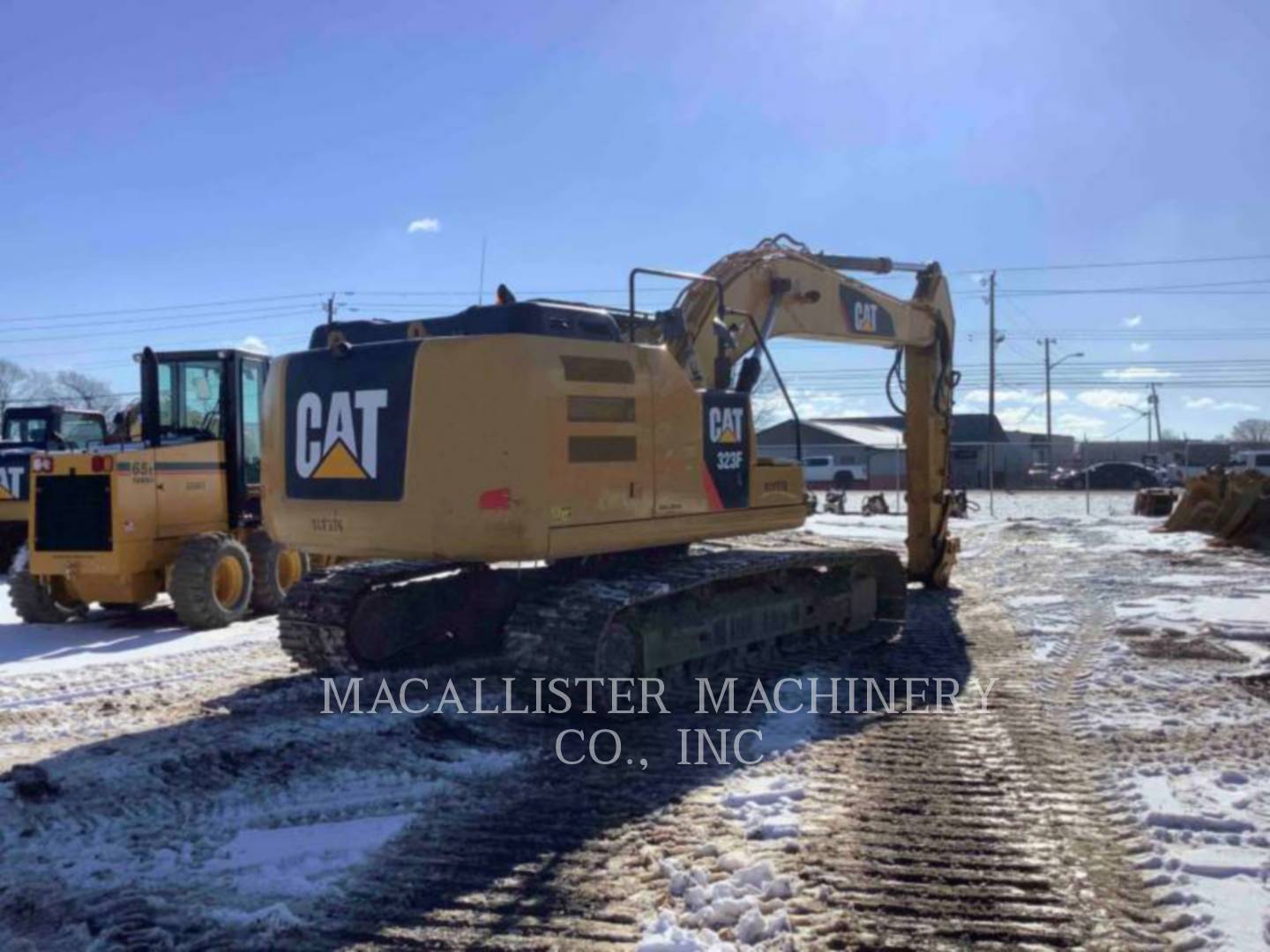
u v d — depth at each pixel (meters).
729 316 9.18
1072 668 8.60
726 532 8.14
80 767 5.95
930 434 12.61
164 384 12.20
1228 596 12.45
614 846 4.95
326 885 4.55
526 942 4.07
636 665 7.36
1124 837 5.08
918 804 5.50
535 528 6.64
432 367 6.79
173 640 10.16
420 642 8.27
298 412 7.41
